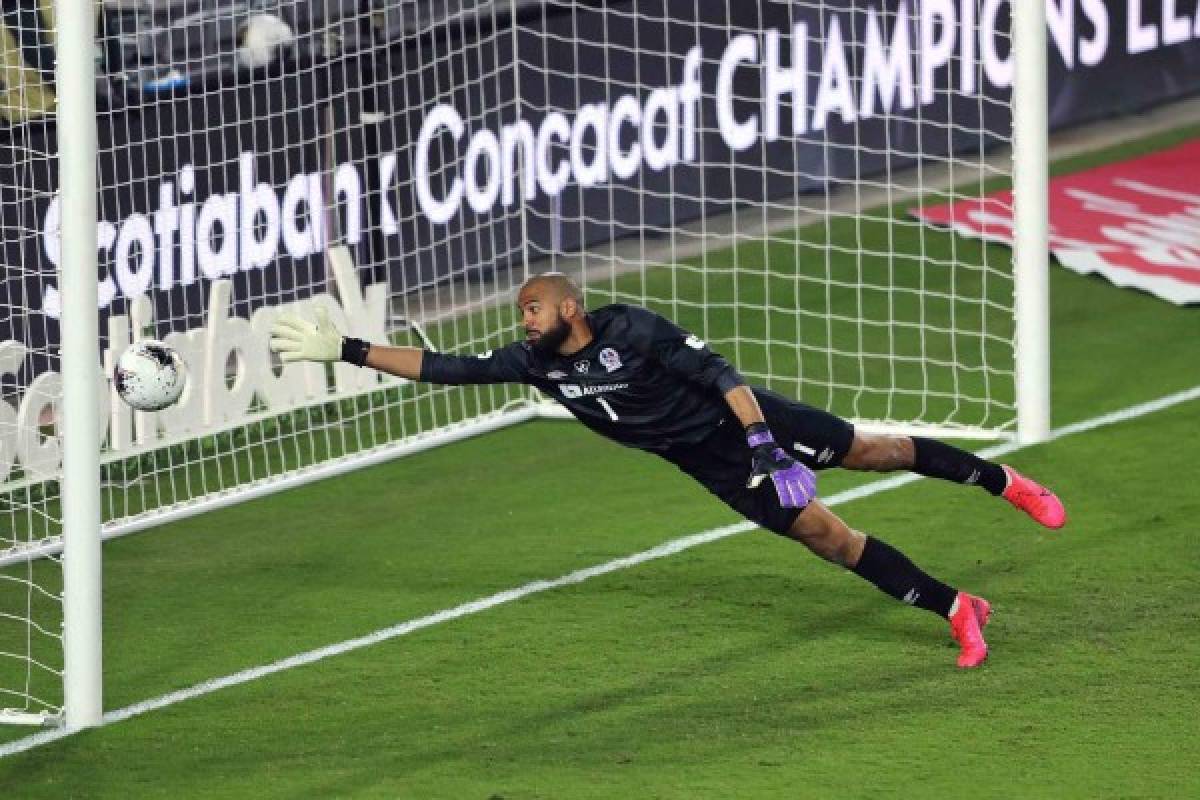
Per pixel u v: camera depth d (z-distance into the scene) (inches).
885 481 1472.7
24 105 1521.9
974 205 2178.9
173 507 1520.7
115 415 1544.0
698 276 2071.9
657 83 2150.6
